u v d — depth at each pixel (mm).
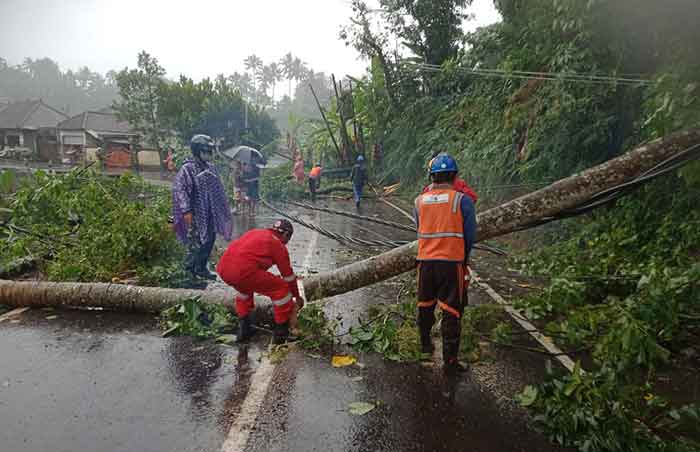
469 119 15633
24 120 51625
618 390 3227
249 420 3262
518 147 10773
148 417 3268
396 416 3350
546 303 5391
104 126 50500
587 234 7734
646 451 2879
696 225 6168
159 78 35344
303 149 31234
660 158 4938
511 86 11836
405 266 5305
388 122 23172
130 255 6922
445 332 3980
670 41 6234
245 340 4656
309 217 14102
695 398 3646
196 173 6133
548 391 3447
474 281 6949
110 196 8719
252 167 14289
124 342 4566
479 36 13367
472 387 3789
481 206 12195
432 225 4027
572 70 8211
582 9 7281
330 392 3674
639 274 5445
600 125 8398
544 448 3014
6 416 3238
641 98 8000
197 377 3883
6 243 7656
